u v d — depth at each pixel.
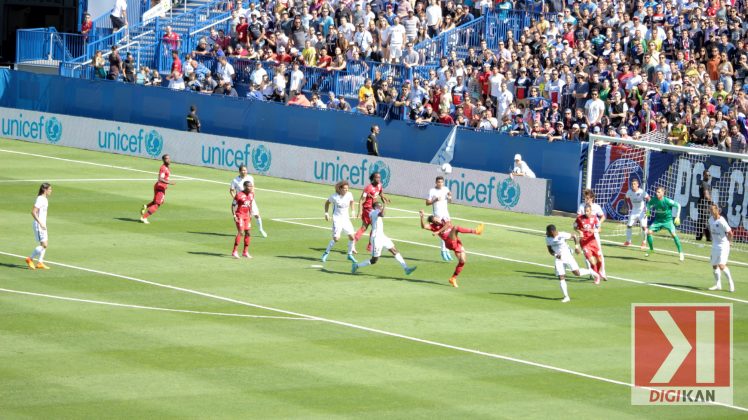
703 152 53.06
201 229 52.25
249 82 81.06
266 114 75.00
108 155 75.81
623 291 43.38
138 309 37.84
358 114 71.06
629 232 52.88
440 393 30.23
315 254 47.84
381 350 34.16
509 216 60.06
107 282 41.59
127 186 63.47
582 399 30.33
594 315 39.47
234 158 71.69
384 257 47.94
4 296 38.88
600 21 70.62
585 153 61.78
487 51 72.19
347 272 44.69
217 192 62.84
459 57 78.06
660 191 50.44
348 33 79.38
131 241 49.12
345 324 36.94
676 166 58.78
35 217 42.91
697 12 68.44
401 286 42.66
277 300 39.84
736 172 56.41
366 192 45.81
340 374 31.53
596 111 63.59
